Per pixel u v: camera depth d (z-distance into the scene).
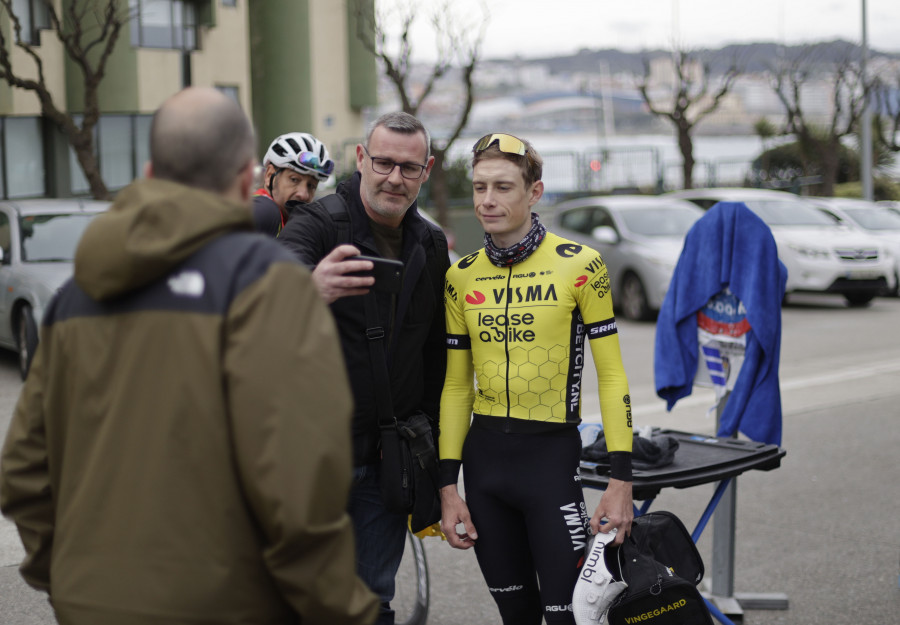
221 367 1.60
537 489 2.77
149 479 1.61
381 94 28.62
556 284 2.79
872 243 14.52
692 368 4.11
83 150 14.61
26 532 1.86
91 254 1.64
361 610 1.67
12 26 16.73
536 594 2.97
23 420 1.84
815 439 7.07
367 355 2.72
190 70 19.98
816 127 32.00
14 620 3.96
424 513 2.80
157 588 1.60
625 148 26.16
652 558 2.86
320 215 2.77
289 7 26.44
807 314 14.11
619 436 2.77
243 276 1.62
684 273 4.09
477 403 2.94
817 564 4.67
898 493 5.79
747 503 5.63
